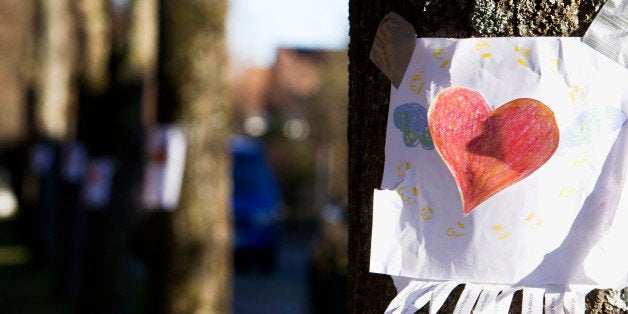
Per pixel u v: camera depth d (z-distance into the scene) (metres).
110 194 10.50
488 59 2.12
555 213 2.09
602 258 2.08
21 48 29.88
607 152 2.08
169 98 7.36
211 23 7.35
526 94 2.10
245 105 47.28
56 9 17.53
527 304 2.09
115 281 10.65
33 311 13.58
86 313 10.63
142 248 17.25
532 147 2.09
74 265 14.81
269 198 20.12
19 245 24.70
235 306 14.88
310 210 37.03
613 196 2.08
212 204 7.39
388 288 2.24
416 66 2.19
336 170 35.41
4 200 37.62
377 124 2.27
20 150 26.66
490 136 2.11
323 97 37.12
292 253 26.06
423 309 2.17
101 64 12.89
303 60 47.72
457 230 2.14
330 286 10.96
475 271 2.12
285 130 38.31
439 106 2.15
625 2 2.08
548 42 2.10
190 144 7.32
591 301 2.12
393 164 2.21
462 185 2.13
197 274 7.31
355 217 2.35
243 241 19.50
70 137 16.34
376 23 2.28
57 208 15.74
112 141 10.45
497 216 2.11
